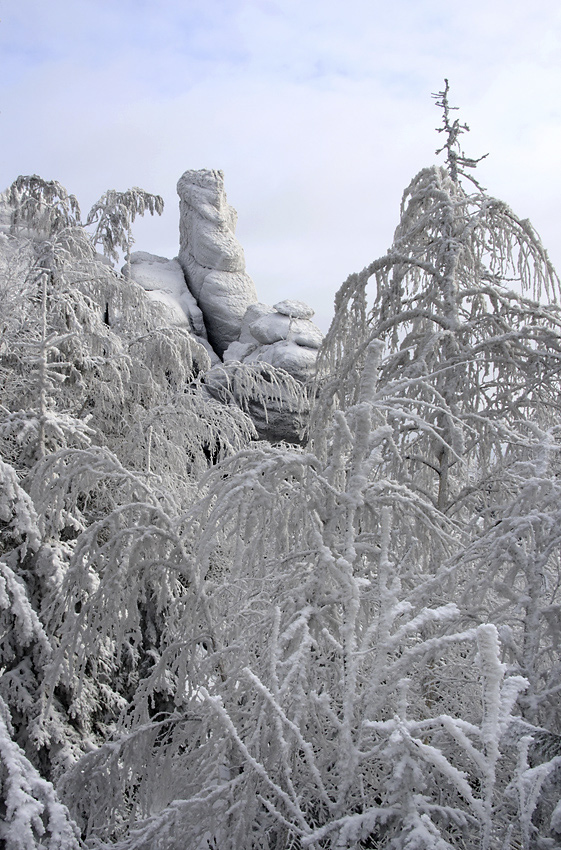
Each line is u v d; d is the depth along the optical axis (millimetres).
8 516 5500
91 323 9594
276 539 3861
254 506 3623
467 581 4086
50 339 7098
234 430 10383
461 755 3342
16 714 5578
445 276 5984
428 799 2539
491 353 5906
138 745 4414
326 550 3416
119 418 9914
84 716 5969
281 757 2850
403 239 6371
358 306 6359
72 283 10266
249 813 3020
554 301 6391
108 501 7605
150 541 4848
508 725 2291
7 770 2768
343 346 6602
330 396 6289
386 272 6379
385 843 2721
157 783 4520
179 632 4848
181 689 4746
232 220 24016
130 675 6754
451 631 3869
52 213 10766
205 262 23047
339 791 2730
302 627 3350
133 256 23797
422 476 6266
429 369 5844
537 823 2770
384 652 2701
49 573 5875
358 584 3283
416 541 4160
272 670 3043
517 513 3838
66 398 8906
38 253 9375
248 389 11984
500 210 6215
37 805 2637
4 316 8680
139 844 3082
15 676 5559
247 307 22609
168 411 9180
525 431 5691
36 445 6688
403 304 6484
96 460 5305
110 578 4773
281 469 3836
